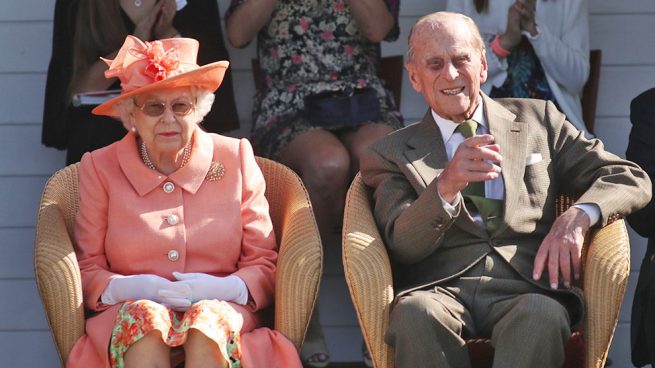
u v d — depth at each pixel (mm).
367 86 18797
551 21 19922
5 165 21094
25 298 21016
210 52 19750
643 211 16016
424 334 13242
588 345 13695
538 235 14688
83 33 19188
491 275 14281
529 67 19625
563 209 15469
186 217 14883
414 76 15047
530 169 14805
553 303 13258
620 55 21344
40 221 15070
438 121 15000
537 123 15148
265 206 15312
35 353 21000
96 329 14023
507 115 15117
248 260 14938
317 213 17953
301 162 18016
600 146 14984
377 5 18844
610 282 13688
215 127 20000
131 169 14914
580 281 14992
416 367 13305
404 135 15195
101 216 14906
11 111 21078
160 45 14398
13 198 21094
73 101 19000
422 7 21266
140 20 19156
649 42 21344
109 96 19000
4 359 20984
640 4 21297
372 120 18562
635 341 16141
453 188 13578
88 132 18859
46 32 21062
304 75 18938
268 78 19234
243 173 15234
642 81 21344
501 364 13133
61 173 16094
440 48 14492
